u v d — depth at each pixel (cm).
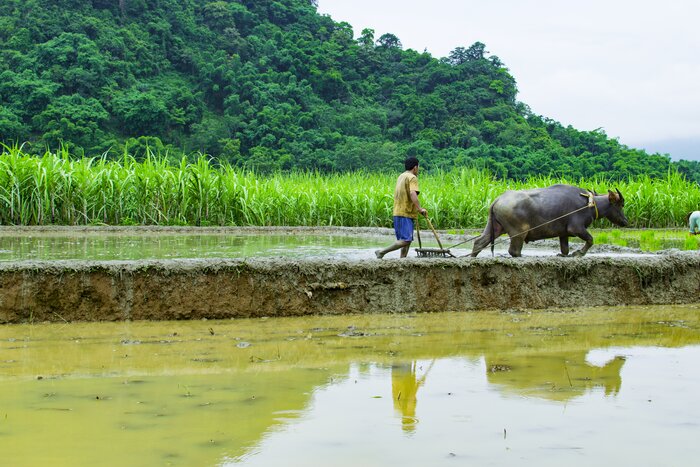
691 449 324
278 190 1973
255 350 536
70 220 1642
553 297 770
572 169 6625
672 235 1761
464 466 300
